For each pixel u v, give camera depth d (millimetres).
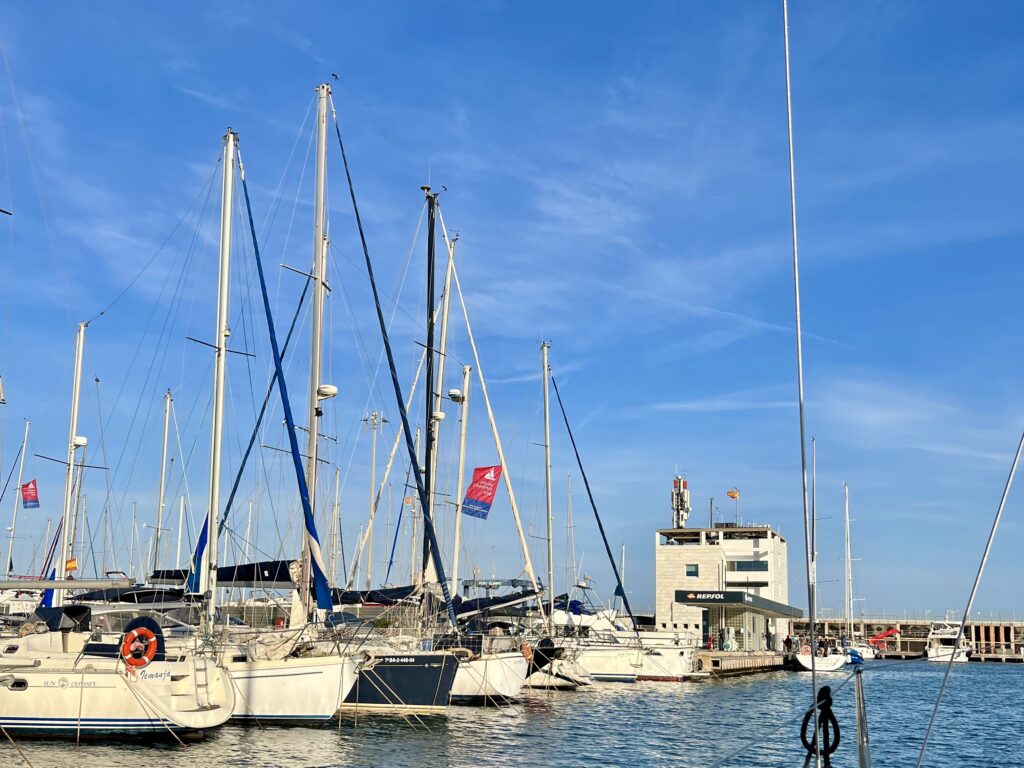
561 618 54531
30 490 52281
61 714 24906
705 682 63062
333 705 27797
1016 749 34000
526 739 30172
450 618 35250
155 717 24891
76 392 45781
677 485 111750
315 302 32344
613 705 42562
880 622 148000
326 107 33812
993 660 136125
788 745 32344
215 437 30078
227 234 31531
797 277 9898
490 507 42531
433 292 40906
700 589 104562
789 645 106875
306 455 31531
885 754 32094
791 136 10078
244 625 34156
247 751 24688
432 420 40469
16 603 43219
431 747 27062
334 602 35094
